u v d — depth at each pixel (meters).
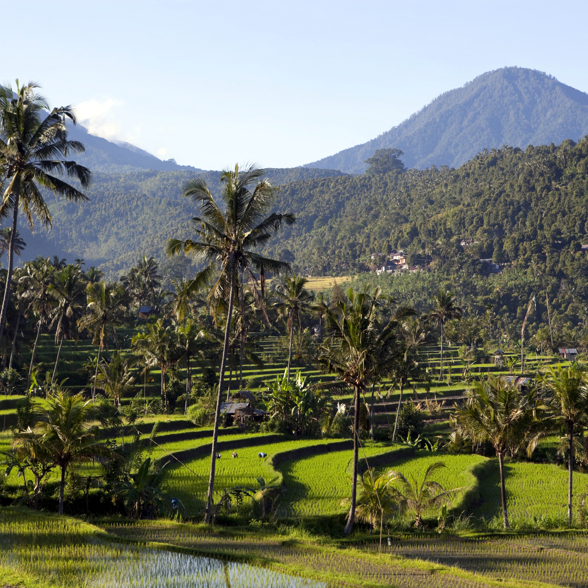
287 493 46.88
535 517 44.16
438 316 121.75
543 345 171.75
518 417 42.88
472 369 137.00
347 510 42.12
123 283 169.38
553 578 29.53
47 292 85.75
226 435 65.12
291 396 71.75
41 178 36.91
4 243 109.69
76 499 37.44
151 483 38.66
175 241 35.34
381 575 25.72
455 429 71.44
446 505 43.50
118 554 24.81
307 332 126.31
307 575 23.50
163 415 74.62
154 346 82.44
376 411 96.62
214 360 93.75
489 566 31.30
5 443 47.72
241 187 35.53
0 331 37.31
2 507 31.83
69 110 37.47
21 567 22.53
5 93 36.09
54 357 101.38
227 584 22.08
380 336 38.19
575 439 65.38
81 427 35.81
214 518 36.59
